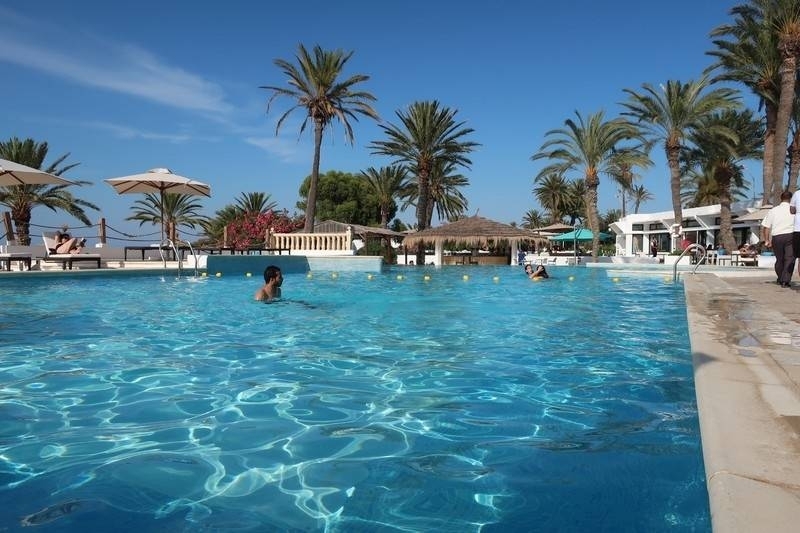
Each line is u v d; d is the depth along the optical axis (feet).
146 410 10.97
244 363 15.42
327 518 6.59
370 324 23.27
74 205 102.27
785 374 9.69
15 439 9.29
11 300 31.40
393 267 89.40
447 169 133.90
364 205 179.42
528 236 102.47
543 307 30.42
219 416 10.59
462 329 21.95
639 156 96.89
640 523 6.32
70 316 24.90
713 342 12.91
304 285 47.09
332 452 8.74
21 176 52.06
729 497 4.96
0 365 14.99
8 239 59.67
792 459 5.82
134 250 70.33
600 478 7.62
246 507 6.88
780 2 75.41
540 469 7.98
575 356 16.37
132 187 64.18
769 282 35.65
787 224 31.24
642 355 16.48
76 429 9.80
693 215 126.72
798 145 89.86
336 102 95.40
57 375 13.88
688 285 31.48
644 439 9.14
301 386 12.87
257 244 109.81
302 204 183.21
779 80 82.53
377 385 12.97
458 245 136.87
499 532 6.23
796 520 4.52
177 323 23.18
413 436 9.47
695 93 91.15
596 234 101.60
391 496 7.20
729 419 7.18
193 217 144.97
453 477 7.75
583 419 10.29
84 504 6.95
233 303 30.66
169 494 7.23
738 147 102.99
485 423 10.13
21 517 6.62
